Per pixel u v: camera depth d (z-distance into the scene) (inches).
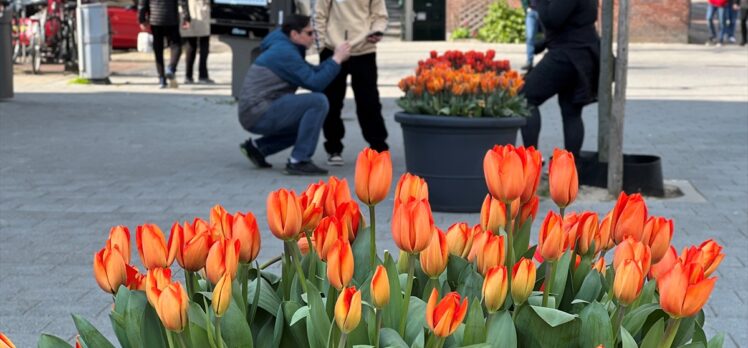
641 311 99.3
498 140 323.6
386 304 89.3
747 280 249.3
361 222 107.6
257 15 625.3
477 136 321.1
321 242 97.3
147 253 92.3
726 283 246.5
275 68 390.6
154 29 719.7
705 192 362.3
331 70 386.6
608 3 356.5
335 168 414.3
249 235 96.3
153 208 336.5
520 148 100.7
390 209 328.5
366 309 96.3
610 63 357.7
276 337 97.4
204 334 90.0
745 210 332.5
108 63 755.4
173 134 508.4
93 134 506.6
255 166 414.9
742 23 1201.4
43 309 228.5
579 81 360.2
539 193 346.6
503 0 1273.4
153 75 828.0
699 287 85.8
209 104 634.2
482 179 325.4
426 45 1208.2
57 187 372.2
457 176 324.5
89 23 742.5
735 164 421.4
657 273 102.0
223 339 92.4
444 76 335.0
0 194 358.6
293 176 394.9
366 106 414.6
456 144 321.7
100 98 660.7
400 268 110.2
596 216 106.0
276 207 97.0
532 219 107.4
